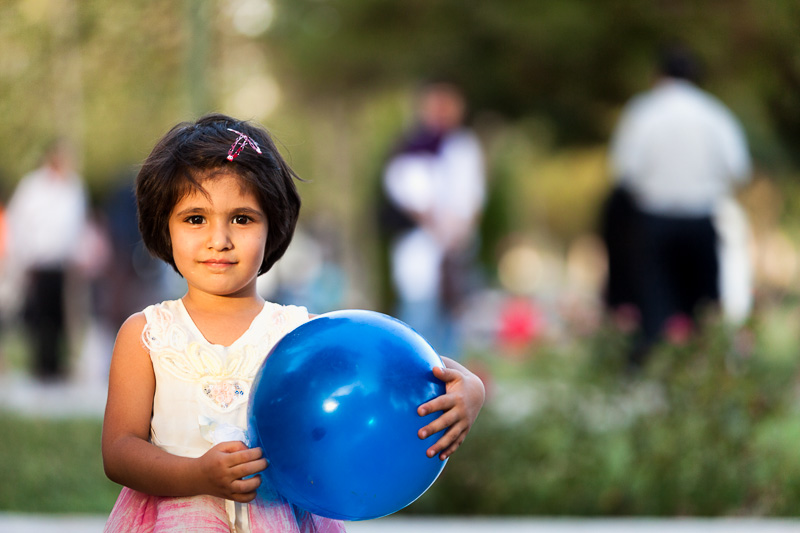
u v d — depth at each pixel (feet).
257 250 12.73
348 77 97.35
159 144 13.08
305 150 88.53
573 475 25.09
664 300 34.47
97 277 46.57
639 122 35.01
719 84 73.31
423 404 11.66
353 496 11.69
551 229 159.74
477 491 25.05
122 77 35.27
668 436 24.95
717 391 25.43
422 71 87.86
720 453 24.63
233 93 37.93
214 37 35.29
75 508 24.06
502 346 45.01
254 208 12.71
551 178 129.49
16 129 36.01
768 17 61.31
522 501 24.90
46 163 42.93
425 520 23.77
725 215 35.63
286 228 13.37
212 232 12.51
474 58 86.17
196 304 13.14
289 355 11.93
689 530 21.74
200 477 11.43
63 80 34.96
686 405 25.45
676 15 78.02
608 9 80.07
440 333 44.21
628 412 26.35
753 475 24.47
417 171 43.29
